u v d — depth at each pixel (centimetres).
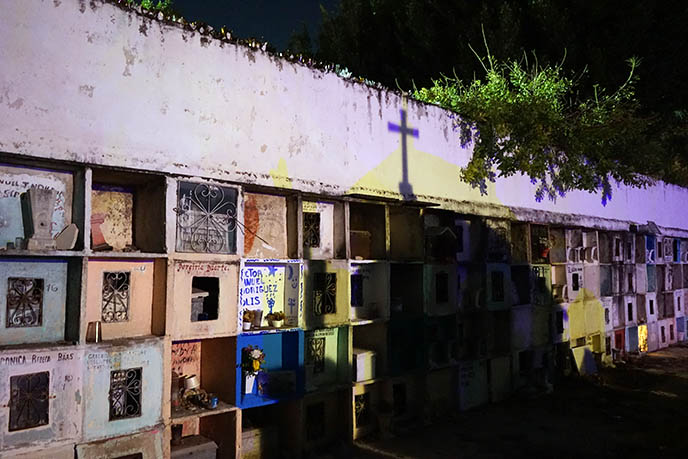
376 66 2047
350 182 879
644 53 1705
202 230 670
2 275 535
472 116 1134
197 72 694
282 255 780
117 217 677
